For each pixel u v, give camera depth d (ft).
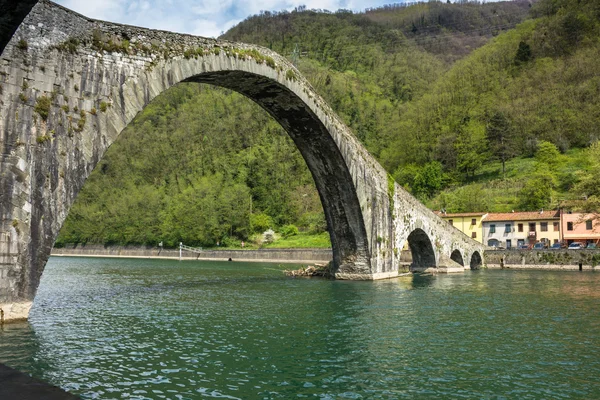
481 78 449.89
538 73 424.87
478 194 293.43
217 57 79.20
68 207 57.88
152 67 67.62
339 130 109.50
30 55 55.31
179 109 537.65
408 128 422.82
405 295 97.86
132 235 356.79
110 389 38.91
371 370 45.75
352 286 113.91
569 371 45.75
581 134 357.20
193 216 331.36
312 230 328.08
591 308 81.66
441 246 166.09
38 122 55.57
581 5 472.85
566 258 194.29
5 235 53.36
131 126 508.94
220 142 444.14
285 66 95.04
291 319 70.33
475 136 371.76
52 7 57.36
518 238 243.81
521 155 368.27
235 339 57.31
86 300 88.89
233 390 39.83
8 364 44.01
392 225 132.36
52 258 300.40
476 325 66.59
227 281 128.88
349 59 650.02
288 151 419.54
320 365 47.14
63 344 52.47
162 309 78.59
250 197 358.43
